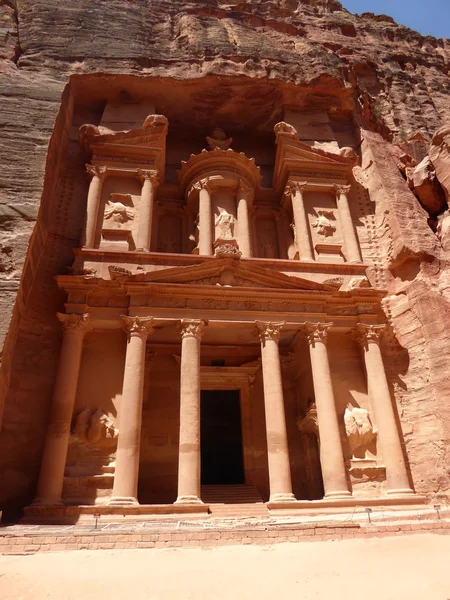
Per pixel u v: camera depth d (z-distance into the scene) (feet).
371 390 55.42
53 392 51.31
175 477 57.47
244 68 80.74
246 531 30.78
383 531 31.91
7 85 66.39
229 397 78.43
